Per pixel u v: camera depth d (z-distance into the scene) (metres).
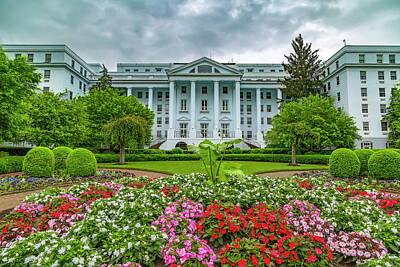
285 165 16.97
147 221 3.69
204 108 36.66
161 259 2.98
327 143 21.28
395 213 4.02
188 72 34.81
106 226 3.30
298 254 2.70
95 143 22.39
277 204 4.62
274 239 2.98
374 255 2.85
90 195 5.11
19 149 19.12
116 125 17.28
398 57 30.61
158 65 46.91
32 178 8.92
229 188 5.23
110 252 2.78
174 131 33.31
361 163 10.48
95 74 42.81
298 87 29.94
